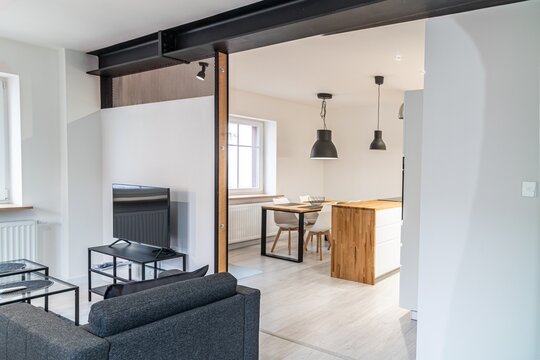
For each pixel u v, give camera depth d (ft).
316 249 21.61
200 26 11.64
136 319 5.86
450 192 8.67
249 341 7.52
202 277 7.19
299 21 9.44
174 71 15.16
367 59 15.05
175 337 6.26
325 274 16.92
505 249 8.15
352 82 19.04
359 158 26.81
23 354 5.77
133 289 6.82
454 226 8.65
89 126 15.14
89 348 5.24
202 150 12.44
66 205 14.65
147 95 15.23
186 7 10.39
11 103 14.06
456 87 8.54
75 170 14.78
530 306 7.96
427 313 8.99
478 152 8.36
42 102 14.29
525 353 8.03
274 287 15.10
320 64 15.84
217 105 11.74
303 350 10.03
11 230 13.35
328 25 9.66
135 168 14.37
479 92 8.31
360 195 26.78
